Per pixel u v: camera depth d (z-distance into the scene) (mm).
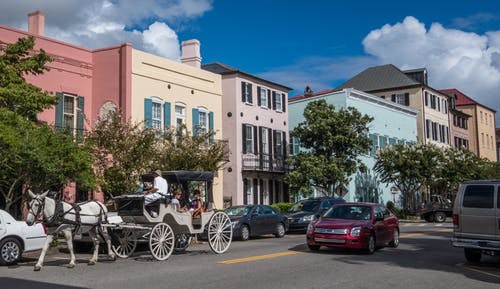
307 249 17625
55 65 25797
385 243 17766
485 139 75125
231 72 35344
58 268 13117
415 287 10617
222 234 16719
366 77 61906
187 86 31438
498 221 13633
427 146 43781
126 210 14984
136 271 12430
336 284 10789
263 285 10555
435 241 21328
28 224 13008
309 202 27922
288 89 41031
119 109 24844
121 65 27359
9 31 23766
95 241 14211
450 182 44312
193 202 16859
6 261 13969
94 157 21875
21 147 16188
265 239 23594
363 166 36750
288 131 40750
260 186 37031
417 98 57594
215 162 25453
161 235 14680
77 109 26812
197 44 34406
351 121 35938
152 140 22984
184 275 11789
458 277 11984
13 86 18984
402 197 51625
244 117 35812
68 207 13570
